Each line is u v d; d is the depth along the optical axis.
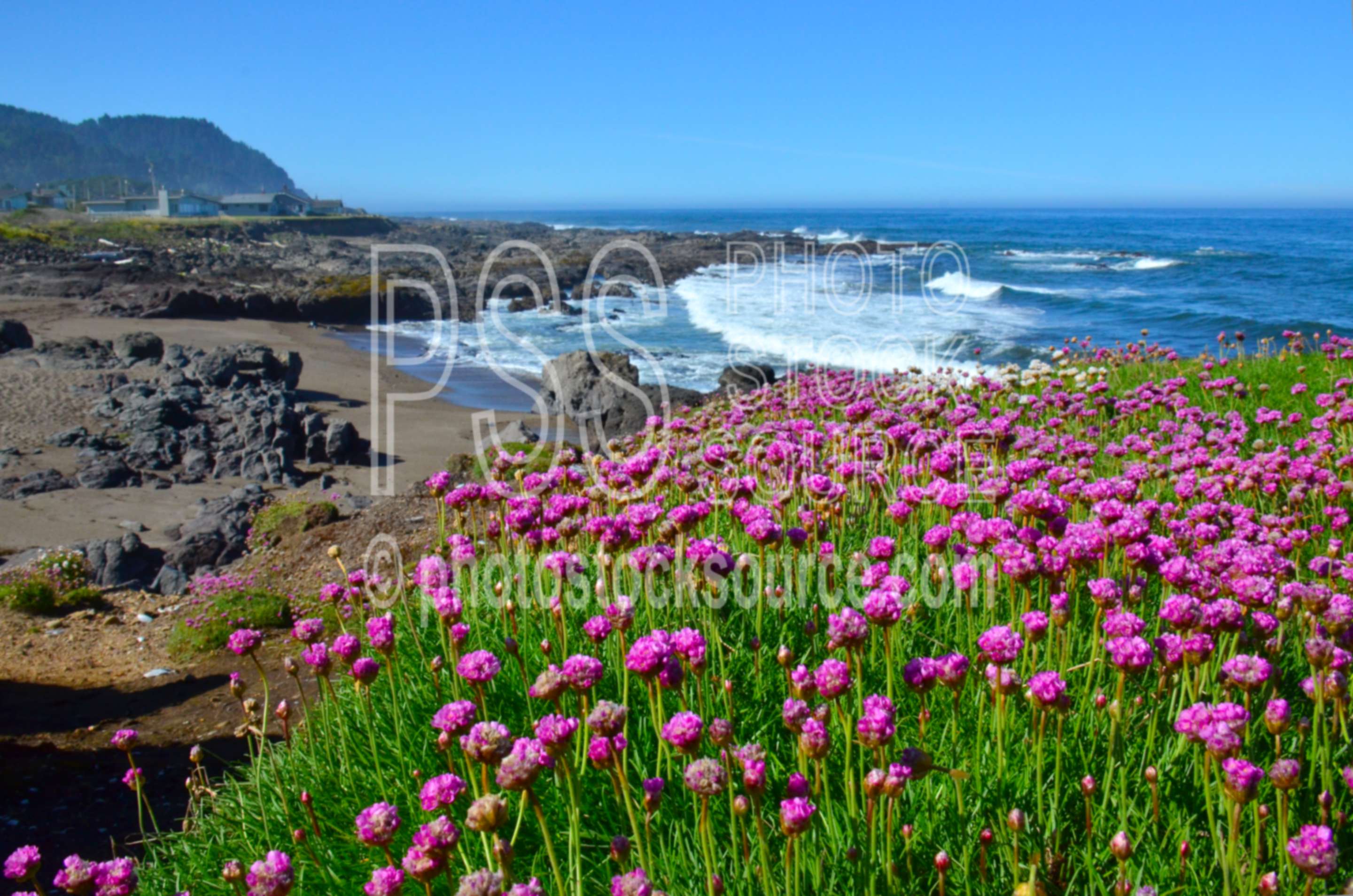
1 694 8.18
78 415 23.38
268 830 3.46
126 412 22.83
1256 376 9.62
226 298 46.16
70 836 5.36
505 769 2.29
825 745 2.53
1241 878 2.34
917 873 2.68
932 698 3.49
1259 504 5.46
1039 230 121.81
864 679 3.69
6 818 5.56
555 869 2.34
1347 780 2.53
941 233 115.81
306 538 11.98
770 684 3.76
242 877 2.82
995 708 3.26
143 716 7.45
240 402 24.17
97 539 13.34
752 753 2.48
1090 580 3.70
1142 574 3.95
